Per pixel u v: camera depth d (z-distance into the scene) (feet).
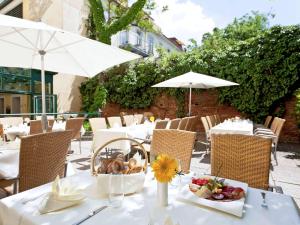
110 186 4.19
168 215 3.49
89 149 20.93
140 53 47.98
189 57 31.86
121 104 36.14
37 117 23.89
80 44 11.92
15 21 8.94
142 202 4.14
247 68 27.53
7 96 32.94
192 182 4.76
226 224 3.47
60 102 34.65
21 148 6.46
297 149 21.98
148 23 39.47
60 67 14.69
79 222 3.45
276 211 3.92
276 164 16.16
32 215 3.67
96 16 32.73
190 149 7.54
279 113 26.68
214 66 29.81
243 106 28.27
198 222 3.51
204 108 31.17
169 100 33.42
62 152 7.64
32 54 13.51
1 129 13.48
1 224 4.04
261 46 26.84
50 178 7.24
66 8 35.14
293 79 25.23
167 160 4.02
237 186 4.87
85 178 5.32
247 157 6.74
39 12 33.96
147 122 19.42
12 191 7.17
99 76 35.47
